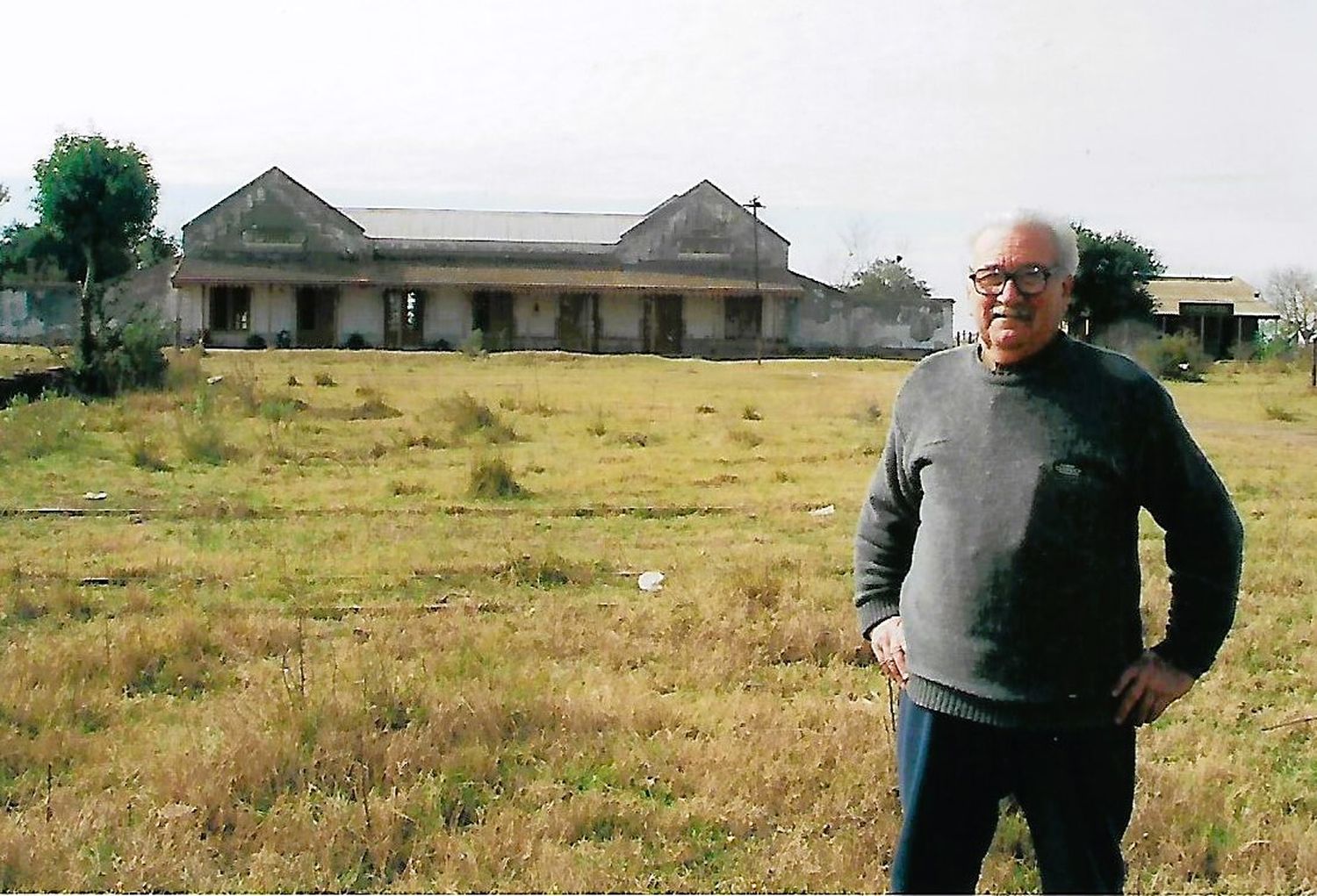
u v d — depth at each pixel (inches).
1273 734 277.7
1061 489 145.3
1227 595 148.9
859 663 330.0
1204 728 279.3
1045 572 145.7
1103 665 148.1
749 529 523.5
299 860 205.8
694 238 2393.0
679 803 231.5
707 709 283.7
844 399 1165.1
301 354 1817.2
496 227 2428.6
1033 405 148.1
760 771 242.4
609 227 2470.5
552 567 429.4
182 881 200.4
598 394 1203.9
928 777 153.0
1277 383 1487.5
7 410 844.6
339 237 2306.8
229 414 897.5
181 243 2308.1
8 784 239.0
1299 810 236.1
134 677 305.1
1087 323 1772.9
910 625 154.8
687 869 209.2
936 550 151.6
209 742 257.4
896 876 155.9
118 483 614.5
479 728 260.4
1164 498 149.6
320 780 237.1
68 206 2188.7
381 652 323.0
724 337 2359.7
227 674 309.3
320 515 543.2
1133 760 155.1
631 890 200.1
